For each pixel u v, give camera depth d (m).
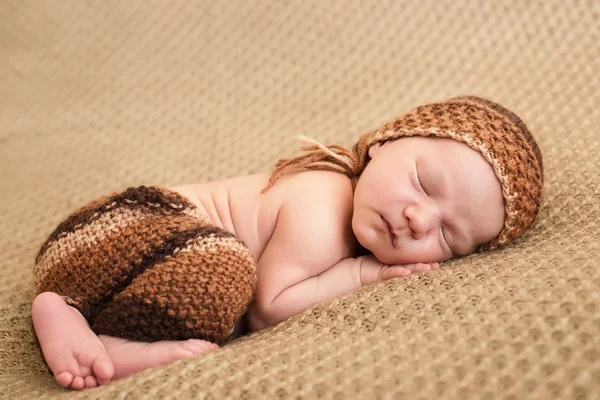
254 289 1.26
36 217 1.71
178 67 2.13
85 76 2.14
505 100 1.84
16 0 2.25
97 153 1.91
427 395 0.88
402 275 1.28
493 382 0.87
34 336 1.25
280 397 0.92
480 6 2.03
